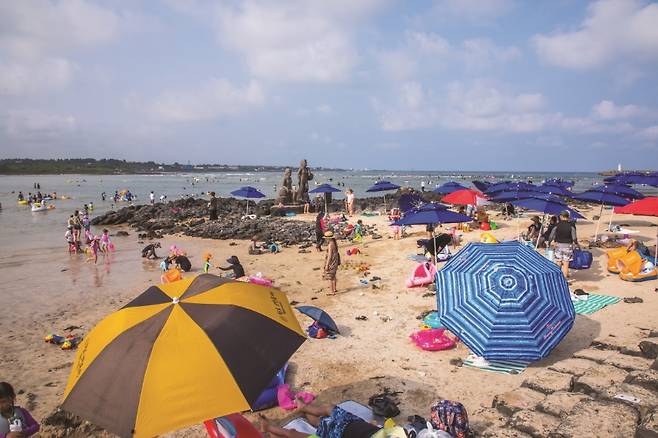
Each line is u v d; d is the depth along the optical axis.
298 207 37.16
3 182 138.50
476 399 7.10
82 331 11.37
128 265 19.55
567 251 13.48
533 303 7.75
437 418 5.64
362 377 8.08
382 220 29.92
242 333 4.30
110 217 36.88
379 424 6.48
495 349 7.56
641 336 8.78
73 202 61.16
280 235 25.02
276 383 7.44
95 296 14.53
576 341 9.02
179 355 3.90
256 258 19.92
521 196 18.53
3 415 5.48
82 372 4.00
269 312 4.80
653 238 19.61
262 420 6.18
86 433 6.78
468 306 8.03
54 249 23.94
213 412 3.62
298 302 12.81
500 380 7.70
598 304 10.98
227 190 95.06
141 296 5.00
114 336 4.21
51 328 11.59
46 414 7.34
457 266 8.66
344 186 101.44
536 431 5.29
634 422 5.08
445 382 7.74
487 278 8.10
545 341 7.60
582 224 24.77
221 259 20.25
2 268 18.98
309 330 10.19
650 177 26.67
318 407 6.64
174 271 14.12
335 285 13.66
